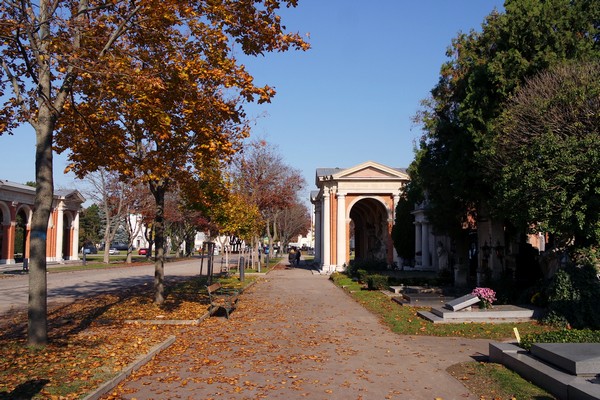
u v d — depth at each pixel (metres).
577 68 13.03
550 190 11.84
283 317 14.55
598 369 6.41
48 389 6.54
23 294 20.36
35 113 10.66
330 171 50.16
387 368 8.41
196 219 46.69
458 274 22.41
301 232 88.31
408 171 22.28
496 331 11.70
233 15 11.23
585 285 11.84
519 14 15.15
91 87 11.41
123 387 7.10
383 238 43.44
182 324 12.61
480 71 16.38
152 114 11.02
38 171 9.28
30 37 9.15
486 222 21.23
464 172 17.02
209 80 11.95
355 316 14.88
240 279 28.28
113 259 62.62
